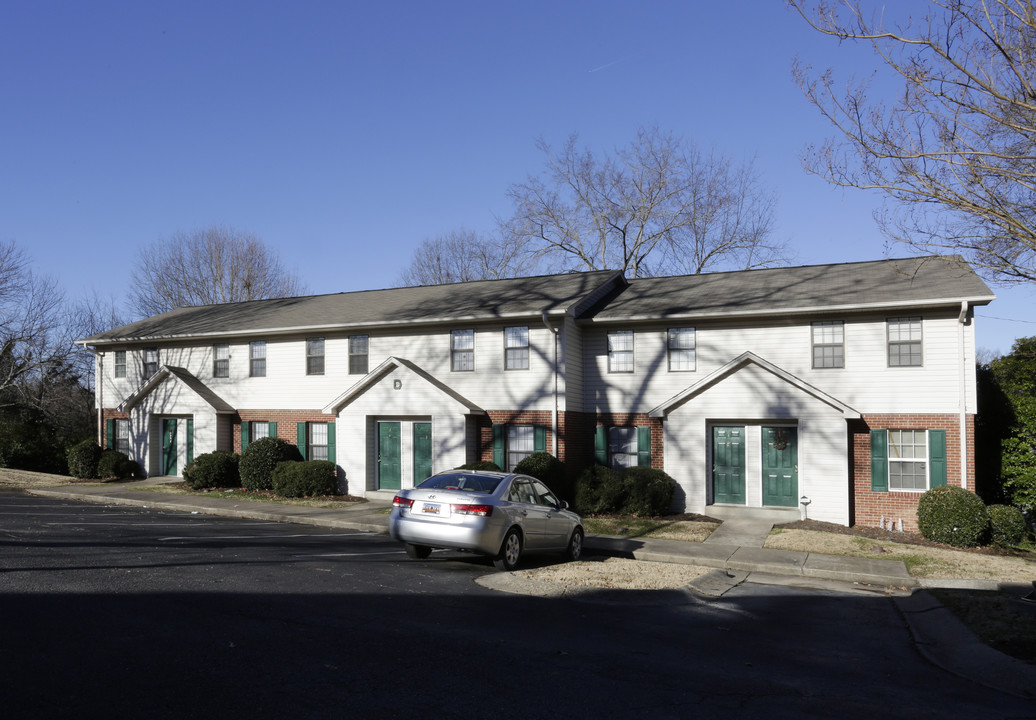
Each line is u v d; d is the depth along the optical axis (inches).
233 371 1104.2
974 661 338.0
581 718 233.6
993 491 816.3
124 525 657.6
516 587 446.6
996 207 395.9
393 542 629.9
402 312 1000.2
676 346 890.1
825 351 820.6
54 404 1387.8
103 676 245.0
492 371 925.8
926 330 778.8
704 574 529.7
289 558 505.7
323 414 1030.4
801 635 376.5
